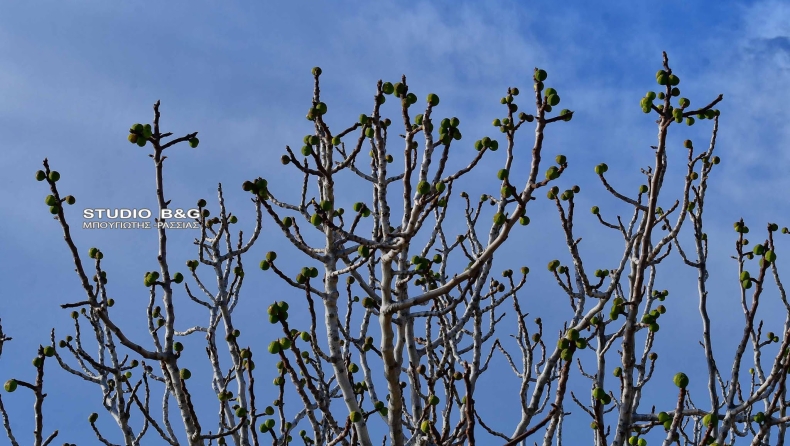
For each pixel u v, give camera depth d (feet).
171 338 23.35
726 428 21.59
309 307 22.86
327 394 25.81
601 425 18.07
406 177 23.26
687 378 17.38
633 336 21.45
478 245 30.01
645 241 20.93
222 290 30.60
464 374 16.94
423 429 20.74
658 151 20.34
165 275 23.56
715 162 29.04
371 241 22.31
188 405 23.27
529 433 16.76
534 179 19.89
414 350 28.66
